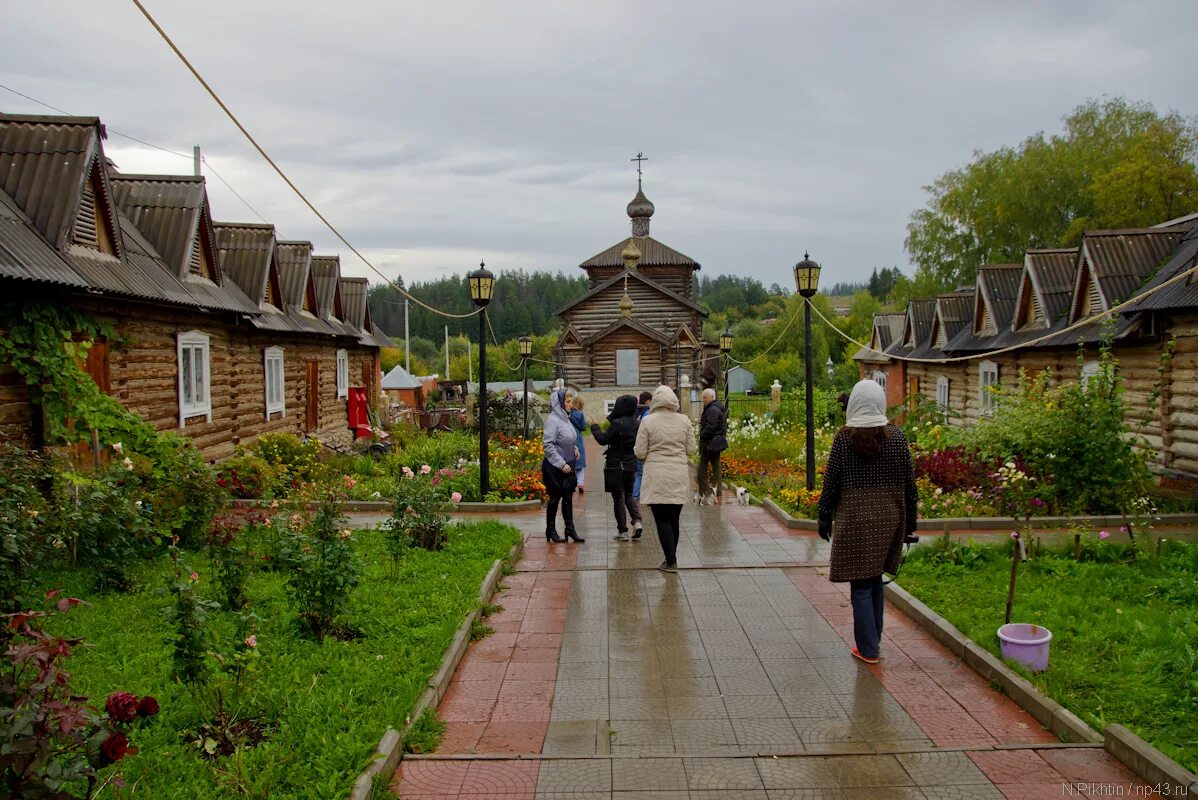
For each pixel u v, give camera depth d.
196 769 4.23
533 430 26.61
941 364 27.44
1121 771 4.43
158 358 12.91
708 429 13.59
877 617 6.29
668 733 5.07
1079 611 6.74
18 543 6.66
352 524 11.45
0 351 9.16
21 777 3.03
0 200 9.98
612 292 37.47
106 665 5.71
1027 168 44.16
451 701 5.58
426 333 112.19
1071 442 11.70
